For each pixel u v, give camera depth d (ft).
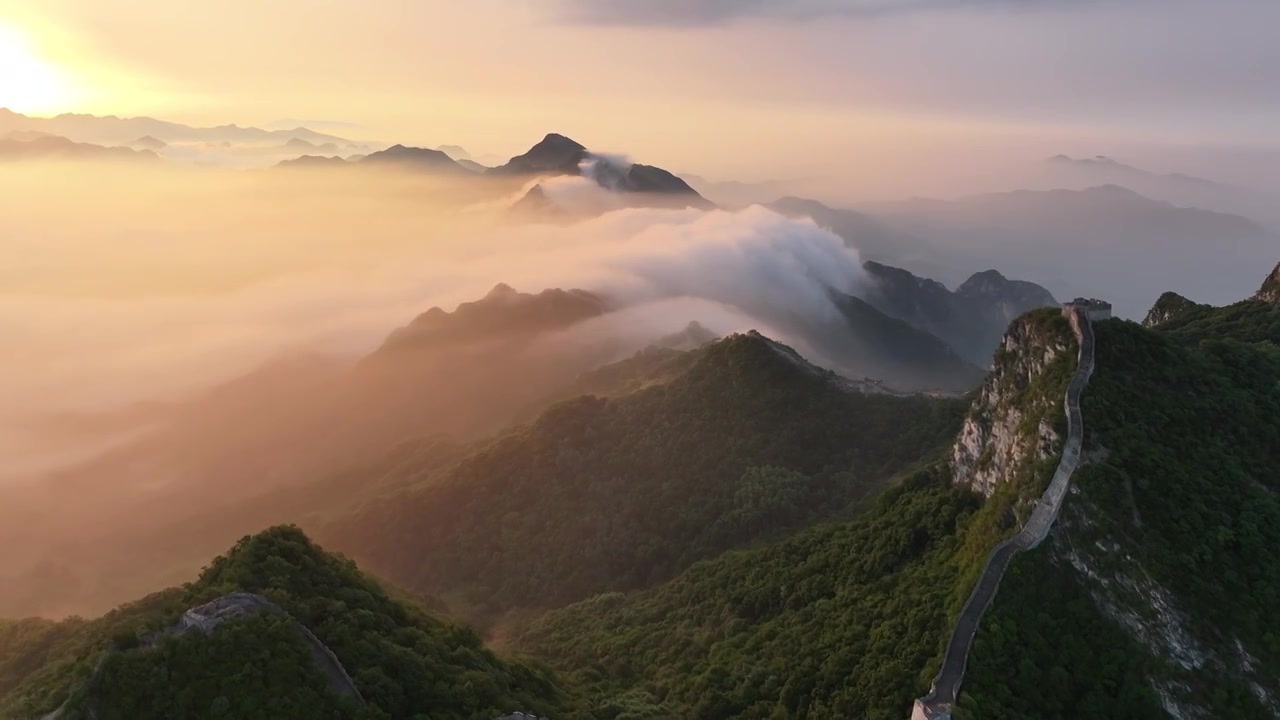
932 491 345.51
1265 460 269.64
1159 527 240.12
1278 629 221.46
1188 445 263.08
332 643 216.33
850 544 354.54
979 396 338.54
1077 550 240.32
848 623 292.40
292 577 240.32
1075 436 260.42
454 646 257.75
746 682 287.69
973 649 225.76
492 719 216.74
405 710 209.26
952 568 276.00
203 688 190.80
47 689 215.92
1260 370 309.83
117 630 215.72
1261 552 234.79
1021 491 263.29
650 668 345.72
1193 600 226.99
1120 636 224.94
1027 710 212.64
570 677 327.26
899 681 235.20
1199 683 216.74
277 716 188.03
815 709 253.44
